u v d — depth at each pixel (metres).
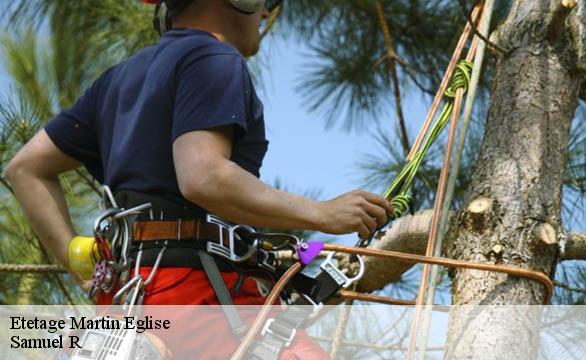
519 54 5.25
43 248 7.35
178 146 4.15
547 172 4.98
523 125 5.06
